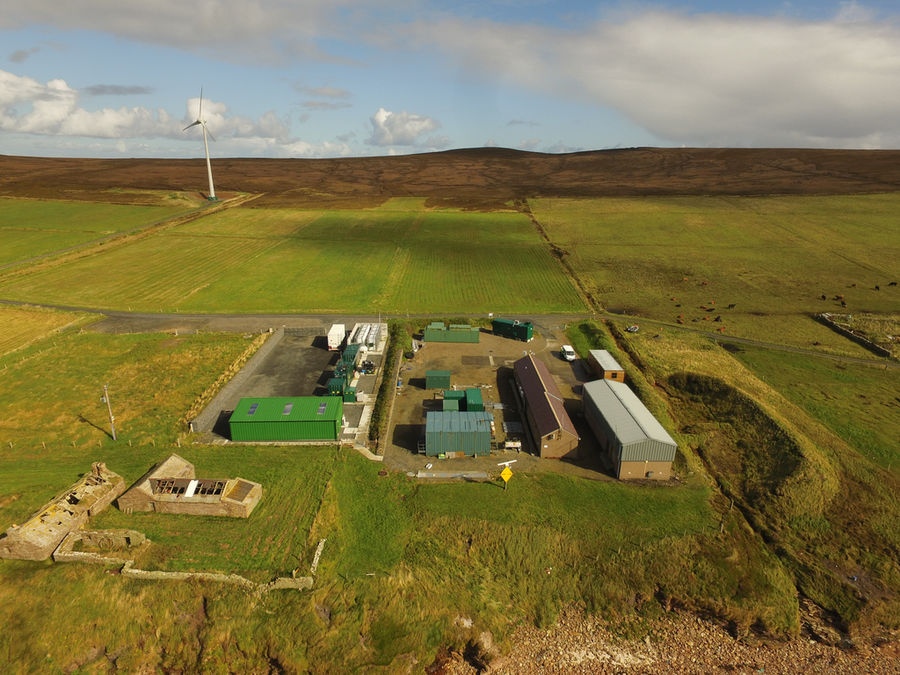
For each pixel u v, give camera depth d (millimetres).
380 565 45688
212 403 69062
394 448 62625
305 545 46812
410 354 89438
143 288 125125
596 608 44406
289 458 60000
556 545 48188
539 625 43031
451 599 43375
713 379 77000
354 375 80000
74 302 115375
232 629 39625
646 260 152125
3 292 120188
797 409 71188
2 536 46969
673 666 40312
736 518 52250
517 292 126375
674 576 45906
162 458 59812
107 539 45938
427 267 146125
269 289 125812
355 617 40875
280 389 77125
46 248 156750
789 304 116938
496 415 70562
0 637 38062
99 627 39781
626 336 98375
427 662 39906
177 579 42594
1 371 81562
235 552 45812
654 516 51156
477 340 95812
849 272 138500
